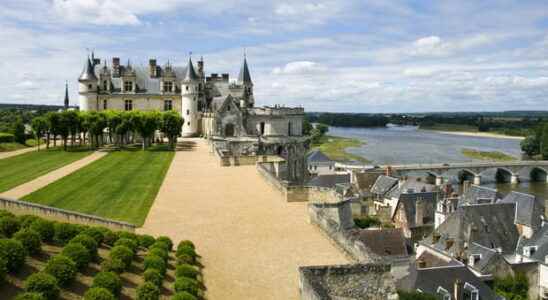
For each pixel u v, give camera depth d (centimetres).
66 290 2331
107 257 2839
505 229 7512
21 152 11006
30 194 5812
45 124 11331
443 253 6962
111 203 5294
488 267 6231
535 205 7744
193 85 13975
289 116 12225
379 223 9188
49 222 2877
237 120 11812
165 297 2525
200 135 14225
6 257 2300
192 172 7506
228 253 3431
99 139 13425
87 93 13712
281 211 4722
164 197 5519
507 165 17088
